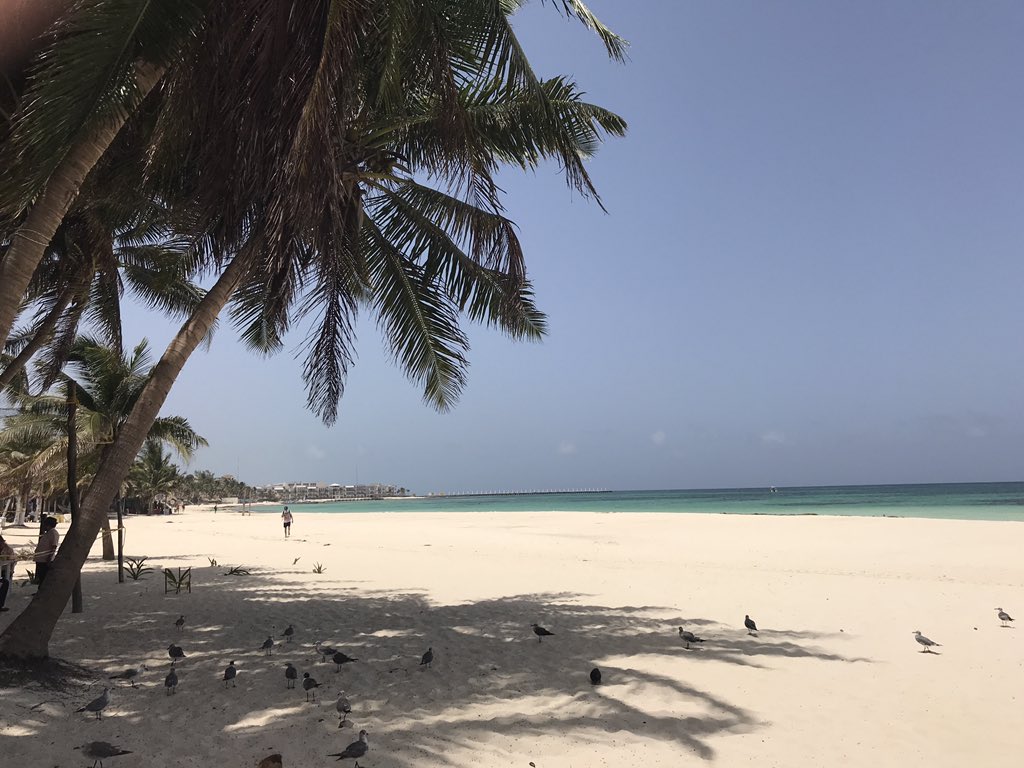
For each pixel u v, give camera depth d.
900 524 29.11
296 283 7.66
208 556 19.84
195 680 6.25
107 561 18.11
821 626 8.88
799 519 34.44
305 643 7.94
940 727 5.08
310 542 25.88
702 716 5.30
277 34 4.73
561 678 6.41
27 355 9.77
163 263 9.84
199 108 5.52
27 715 4.89
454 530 32.25
